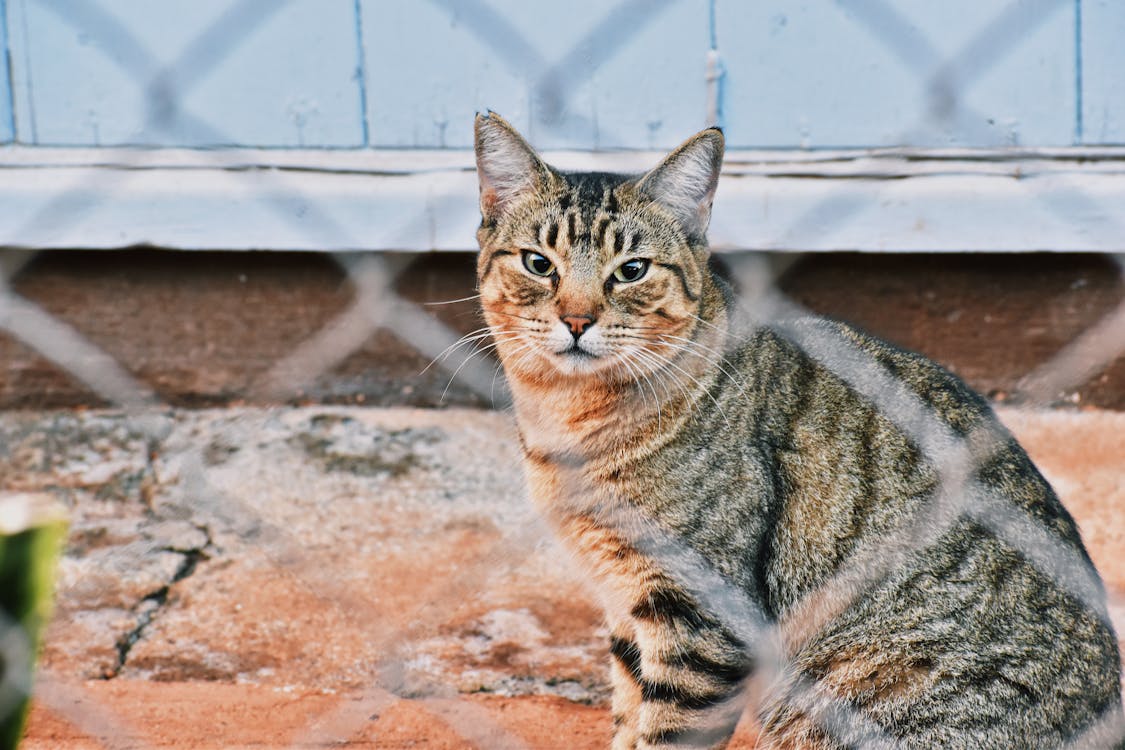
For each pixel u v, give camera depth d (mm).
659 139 5043
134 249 4938
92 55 4836
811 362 3246
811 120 5059
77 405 5004
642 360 3209
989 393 5102
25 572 1475
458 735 3104
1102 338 5059
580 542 3244
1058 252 5020
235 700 3221
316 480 4527
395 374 5109
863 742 2947
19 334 4918
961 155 5059
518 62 4977
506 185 3338
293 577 3900
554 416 3238
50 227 4848
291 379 5066
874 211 4996
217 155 4945
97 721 3055
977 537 3049
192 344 5035
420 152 5031
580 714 3281
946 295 5070
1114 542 4078
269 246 4945
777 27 4988
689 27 4984
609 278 3215
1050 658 2912
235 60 4902
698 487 3129
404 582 3889
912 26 5012
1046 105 5055
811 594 3090
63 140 4883
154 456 4660
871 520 3080
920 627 2988
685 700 3053
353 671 3412
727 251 5004
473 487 4512
